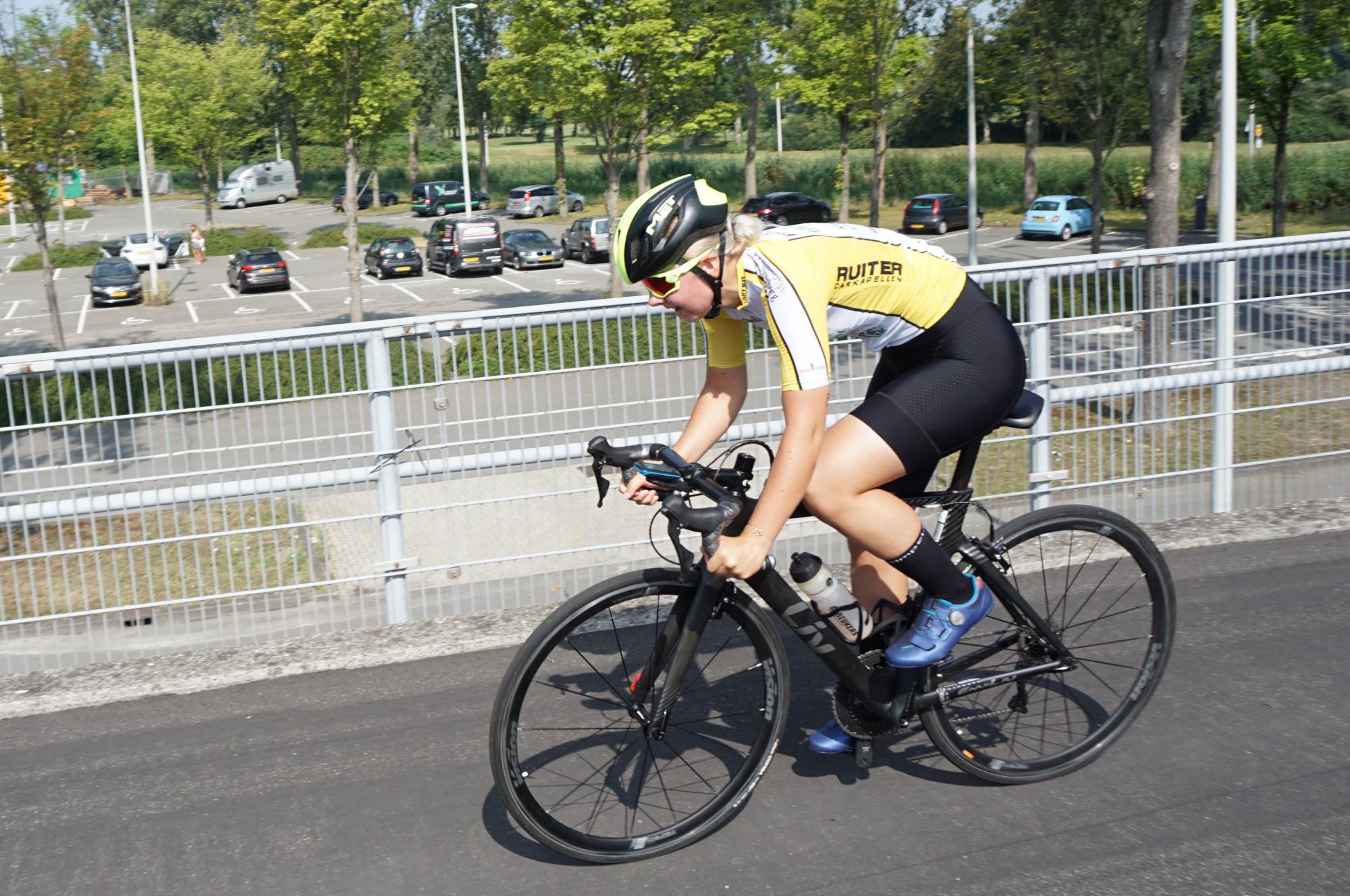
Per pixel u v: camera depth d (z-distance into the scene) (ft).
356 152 89.40
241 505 15.07
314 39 81.76
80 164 81.35
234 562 15.21
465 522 15.66
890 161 187.01
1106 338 16.85
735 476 9.60
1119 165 166.20
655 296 9.27
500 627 15.08
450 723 12.40
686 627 9.68
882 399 9.41
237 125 188.96
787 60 112.47
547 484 15.74
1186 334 17.22
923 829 9.95
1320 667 12.70
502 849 9.96
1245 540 16.81
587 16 76.84
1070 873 9.18
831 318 9.32
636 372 15.74
